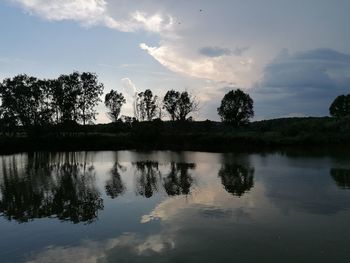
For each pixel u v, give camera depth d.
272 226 19.66
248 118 127.50
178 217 21.77
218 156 67.75
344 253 15.72
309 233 18.42
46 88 111.81
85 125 115.19
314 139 98.25
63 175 42.59
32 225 20.91
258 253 15.83
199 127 139.12
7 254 16.47
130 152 81.56
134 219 21.67
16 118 108.44
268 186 32.09
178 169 46.81
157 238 18.09
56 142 97.38
